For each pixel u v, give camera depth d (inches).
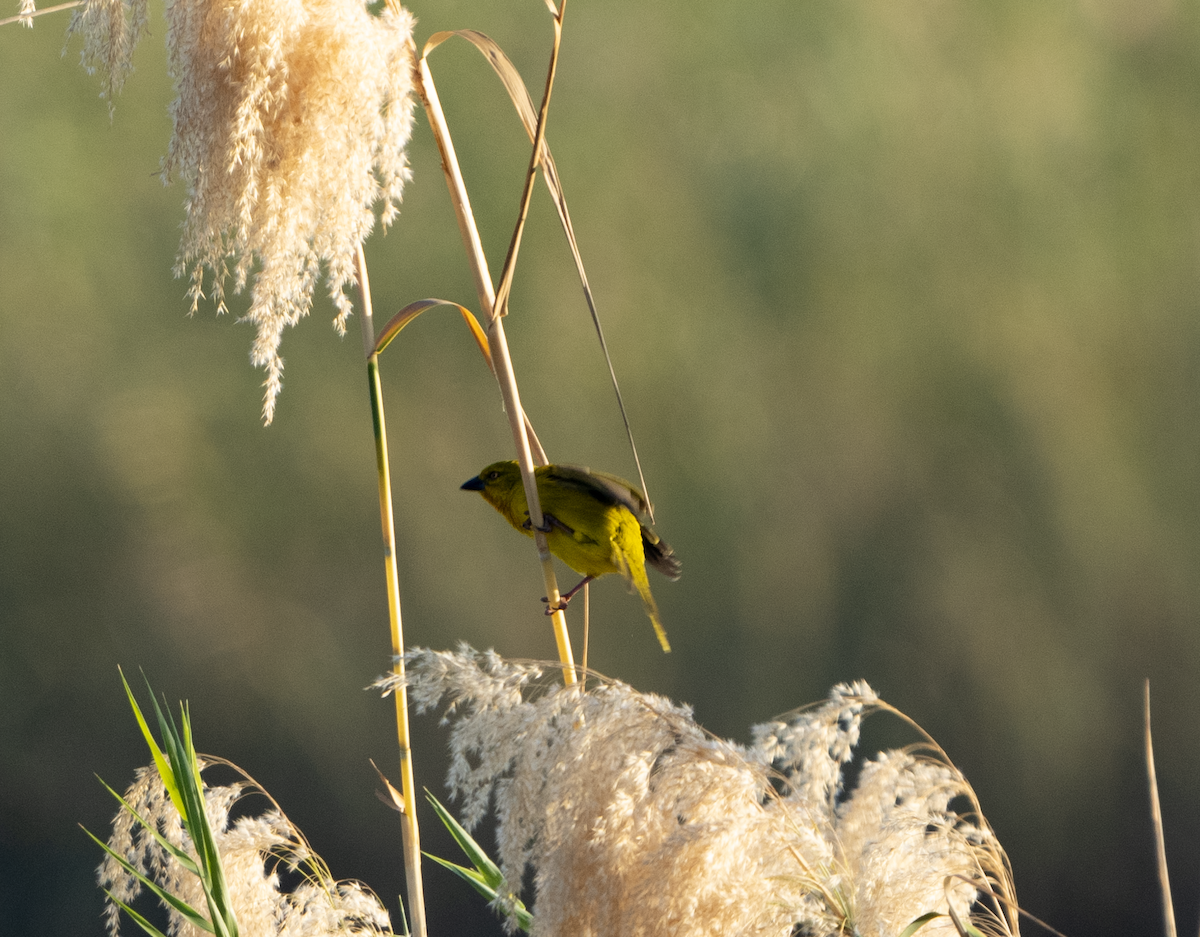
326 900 125.9
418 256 534.9
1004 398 569.9
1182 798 548.1
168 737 123.3
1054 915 534.0
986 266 576.1
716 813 107.0
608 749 107.3
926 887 108.5
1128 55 590.2
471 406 540.1
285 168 118.6
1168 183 583.8
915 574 561.9
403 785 135.9
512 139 540.1
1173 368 580.4
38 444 500.7
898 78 569.9
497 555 541.6
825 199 568.1
